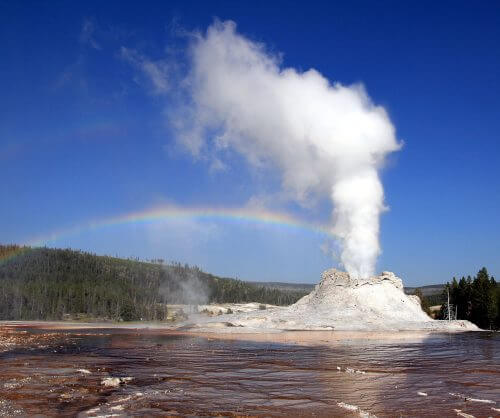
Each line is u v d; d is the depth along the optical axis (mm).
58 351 51688
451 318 111688
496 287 107875
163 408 25438
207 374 35938
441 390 29984
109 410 24969
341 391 29641
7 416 23812
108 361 43188
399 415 23906
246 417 23703
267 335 69500
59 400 27234
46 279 191875
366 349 52188
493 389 30359
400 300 90312
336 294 88875
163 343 60219
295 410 24969
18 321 136375
